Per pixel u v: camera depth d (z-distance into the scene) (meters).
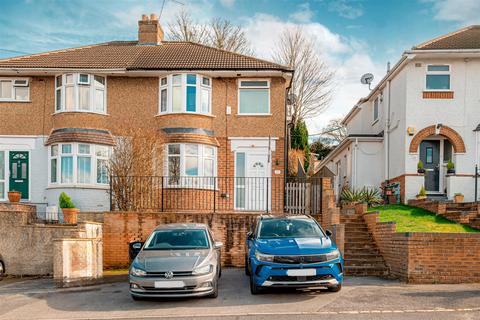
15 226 15.02
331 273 9.20
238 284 11.20
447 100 19.28
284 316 7.89
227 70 19.25
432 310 8.16
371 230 14.17
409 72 19.45
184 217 14.86
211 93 19.89
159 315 8.20
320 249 9.41
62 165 19.00
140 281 8.98
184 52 21.94
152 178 16.89
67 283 11.45
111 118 19.78
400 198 19.73
